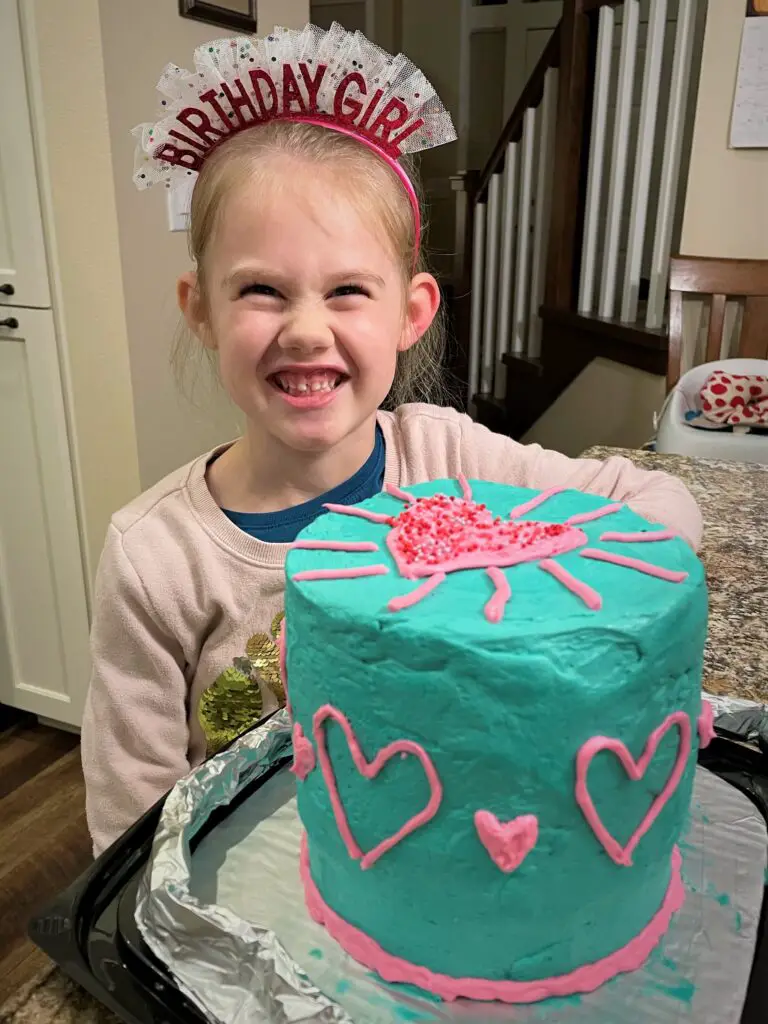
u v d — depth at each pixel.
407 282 0.92
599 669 0.52
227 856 0.70
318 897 0.65
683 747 0.59
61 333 1.68
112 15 1.49
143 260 1.67
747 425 1.89
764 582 1.14
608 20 2.67
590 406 2.98
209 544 0.92
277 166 0.77
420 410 1.12
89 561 1.85
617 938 0.59
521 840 0.53
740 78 2.21
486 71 4.34
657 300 2.62
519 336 3.45
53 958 0.57
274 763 0.80
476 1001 0.58
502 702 0.51
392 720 0.54
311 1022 0.50
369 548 0.66
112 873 0.65
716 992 0.57
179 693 0.94
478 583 0.59
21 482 1.85
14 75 1.53
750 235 2.35
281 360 0.79
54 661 2.00
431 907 0.57
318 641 0.58
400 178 0.87
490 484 0.81
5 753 2.04
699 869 0.68
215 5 1.72
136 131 0.89
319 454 0.92
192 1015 0.52
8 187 1.61
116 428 1.72
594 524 0.71
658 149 3.33
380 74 0.82
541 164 3.16
